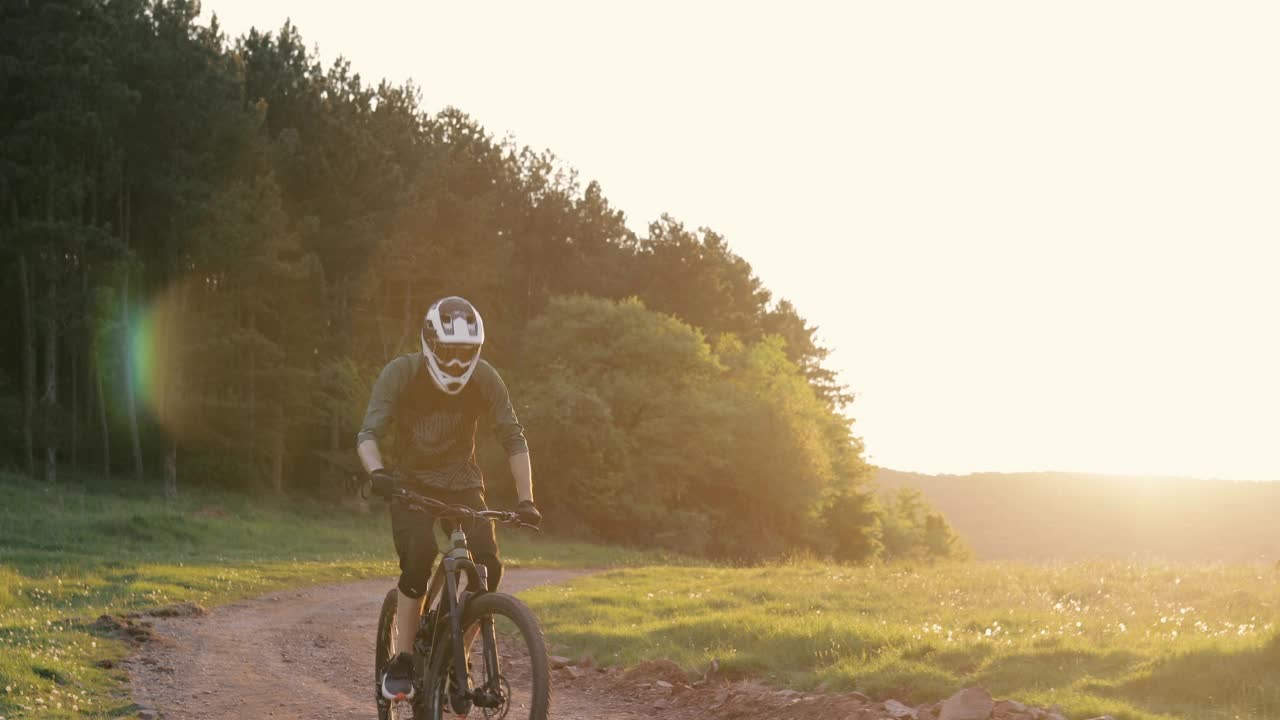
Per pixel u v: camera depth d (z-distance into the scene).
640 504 60.31
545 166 95.75
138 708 7.49
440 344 4.76
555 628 12.58
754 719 7.21
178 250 54.25
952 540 83.12
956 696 6.71
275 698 8.19
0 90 50.06
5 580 16.45
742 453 64.75
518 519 4.90
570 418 59.12
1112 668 8.12
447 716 5.89
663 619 14.16
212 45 58.38
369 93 76.38
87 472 53.38
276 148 60.47
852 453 77.00
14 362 58.44
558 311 71.81
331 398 58.88
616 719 7.45
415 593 4.91
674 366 69.38
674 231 93.38
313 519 50.84
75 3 52.47
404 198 67.81
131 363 53.31
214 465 54.56
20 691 7.45
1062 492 134.88
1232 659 7.72
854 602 14.46
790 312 109.62
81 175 49.69
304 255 59.66
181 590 18.00
